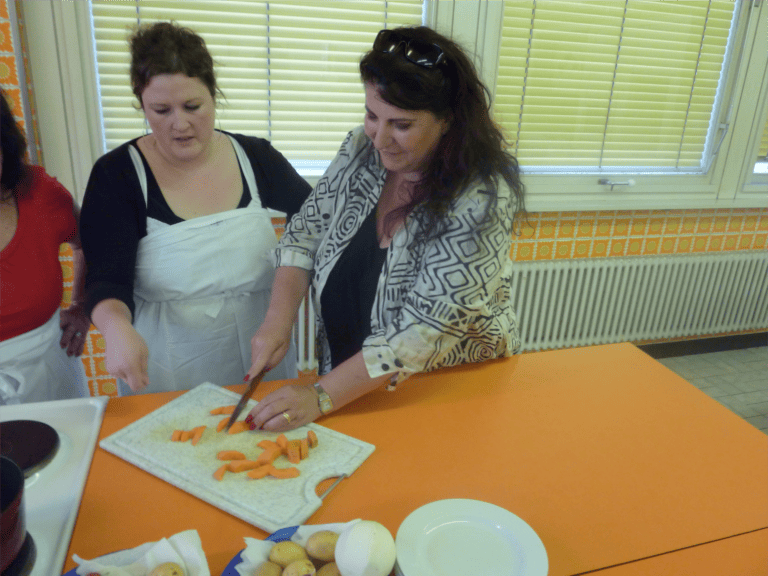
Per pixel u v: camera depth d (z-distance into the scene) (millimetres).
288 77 2068
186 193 1185
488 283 896
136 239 1147
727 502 753
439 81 798
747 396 2670
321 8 2031
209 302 1230
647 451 853
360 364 887
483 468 795
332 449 809
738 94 2641
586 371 1093
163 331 1228
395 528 675
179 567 525
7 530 538
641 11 2400
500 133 934
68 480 733
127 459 762
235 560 558
